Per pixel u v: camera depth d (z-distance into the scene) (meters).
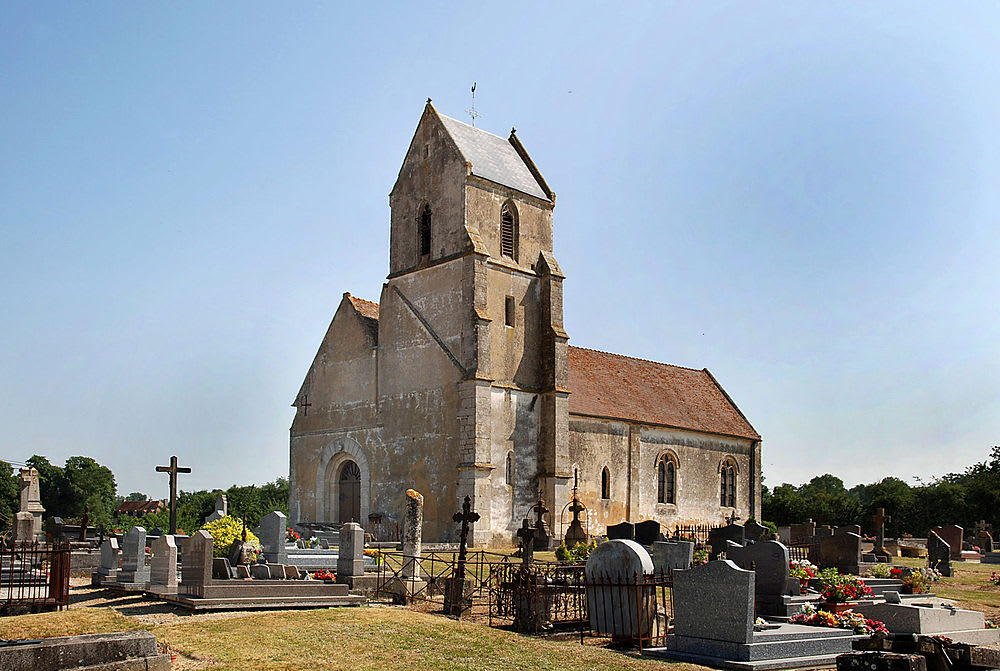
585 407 51.28
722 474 61.34
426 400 46.62
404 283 49.25
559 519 46.28
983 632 20.86
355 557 25.62
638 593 19.73
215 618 20.31
